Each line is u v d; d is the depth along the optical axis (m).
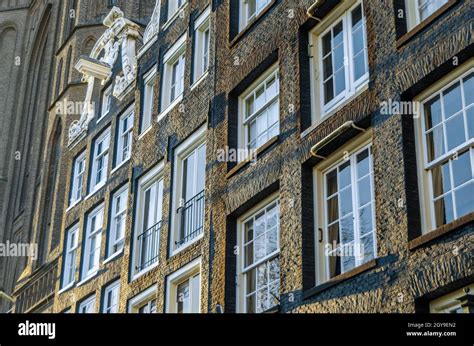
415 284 13.51
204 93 22.83
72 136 33.31
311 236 16.75
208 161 21.28
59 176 44.19
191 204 22.36
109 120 30.19
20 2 69.31
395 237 14.20
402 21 15.95
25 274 47.09
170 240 22.59
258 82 20.61
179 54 25.78
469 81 14.05
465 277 12.62
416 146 14.73
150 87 27.34
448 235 13.11
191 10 25.16
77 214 30.50
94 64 31.72
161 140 24.78
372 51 16.23
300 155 17.45
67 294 29.19
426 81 14.76
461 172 13.76
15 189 62.72
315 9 18.27
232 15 22.39
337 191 16.66
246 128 20.72
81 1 53.59
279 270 17.47
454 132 14.10
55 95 54.06
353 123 16.00
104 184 28.75
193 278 21.22
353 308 14.71
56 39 62.56
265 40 20.19
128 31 31.16
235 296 18.95
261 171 18.75
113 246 26.86
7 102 65.62
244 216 19.58
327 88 18.06
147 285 23.12
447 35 14.44
